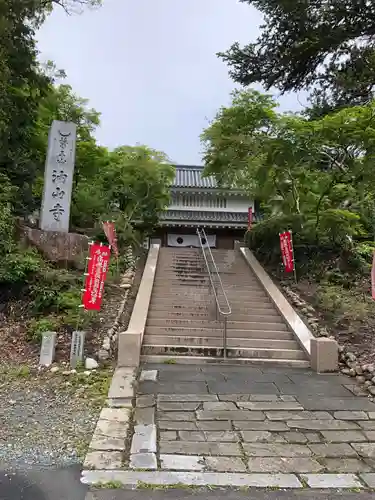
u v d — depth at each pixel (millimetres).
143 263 14312
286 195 14375
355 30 10328
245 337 8938
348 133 10703
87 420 4863
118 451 4090
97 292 7699
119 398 5594
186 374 7031
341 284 11648
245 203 26234
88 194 16062
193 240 25844
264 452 4223
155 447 4234
